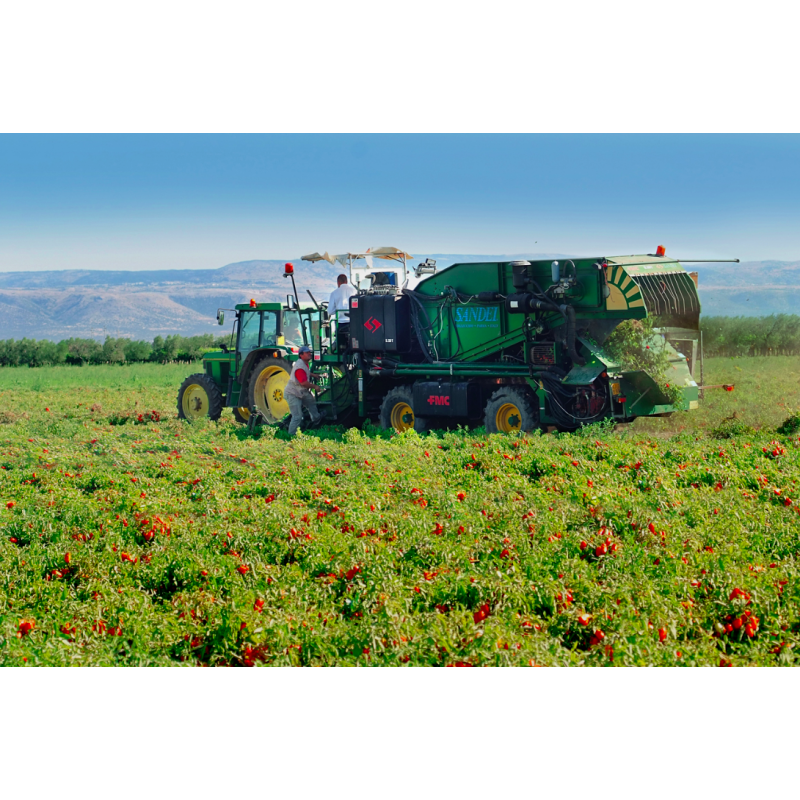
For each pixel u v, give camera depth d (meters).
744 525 10.59
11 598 9.01
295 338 25.30
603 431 17.66
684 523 10.86
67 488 14.45
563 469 14.48
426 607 8.46
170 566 9.76
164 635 8.09
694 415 19.70
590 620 8.00
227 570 9.58
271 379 24.83
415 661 7.44
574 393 18.81
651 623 7.92
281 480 14.40
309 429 23.05
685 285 19.83
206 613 8.54
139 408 30.75
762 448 15.90
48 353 71.44
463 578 8.70
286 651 7.61
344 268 23.75
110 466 16.62
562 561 9.26
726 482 13.11
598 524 10.90
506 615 8.09
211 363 27.53
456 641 7.71
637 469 14.13
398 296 22.23
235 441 19.97
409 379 22.95
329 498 12.91
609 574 9.10
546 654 7.22
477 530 10.66
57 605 8.68
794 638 7.61
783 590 8.40
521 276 19.47
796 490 12.40
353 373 23.47
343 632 7.92
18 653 7.47
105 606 8.59
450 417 21.03
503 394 19.95
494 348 20.61
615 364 18.31
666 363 18.81
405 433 19.25
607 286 18.52
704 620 8.12
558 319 19.27
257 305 25.12
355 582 9.12
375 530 11.01
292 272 24.34
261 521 11.23
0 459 17.92
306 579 9.31
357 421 24.06
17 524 11.66
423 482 13.71
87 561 9.96
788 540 10.00
